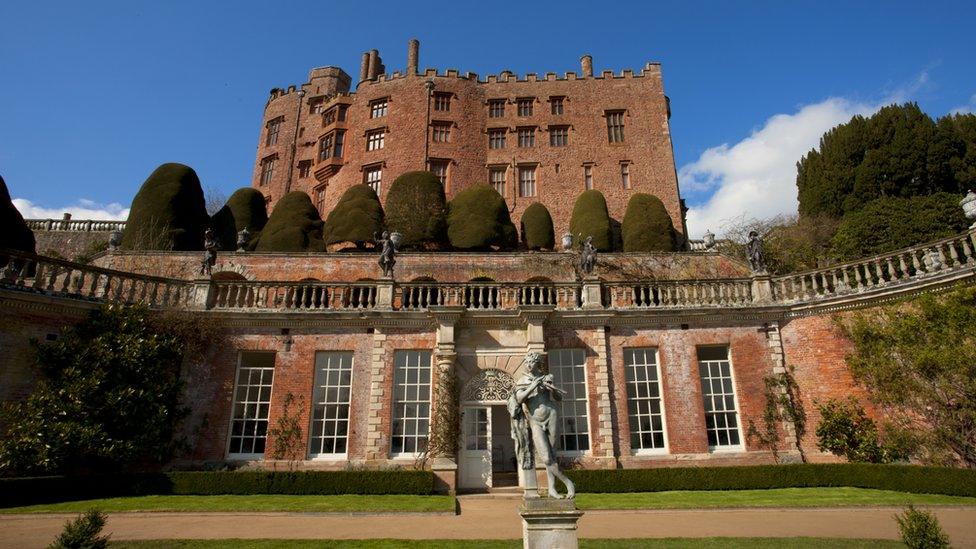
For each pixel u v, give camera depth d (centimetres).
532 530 633
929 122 2989
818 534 918
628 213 3184
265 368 1683
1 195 1902
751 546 820
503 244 2900
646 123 3969
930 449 1379
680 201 3856
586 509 1193
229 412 1602
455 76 4078
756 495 1323
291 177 4288
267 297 1742
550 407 700
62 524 985
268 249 2877
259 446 1619
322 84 4516
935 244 1442
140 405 1434
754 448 1616
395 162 3816
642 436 1650
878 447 1477
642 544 846
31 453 1255
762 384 1669
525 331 1700
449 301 1750
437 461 1528
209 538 889
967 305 1334
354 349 1683
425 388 1666
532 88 4097
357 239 2798
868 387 1536
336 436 1620
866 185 3025
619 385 1675
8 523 995
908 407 1441
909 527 652
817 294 1680
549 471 666
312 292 1742
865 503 1166
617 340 1719
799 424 1623
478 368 1662
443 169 3862
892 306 1505
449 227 2942
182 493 1352
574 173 3850
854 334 1566
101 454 1332
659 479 1457
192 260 2300
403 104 3969
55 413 1314
